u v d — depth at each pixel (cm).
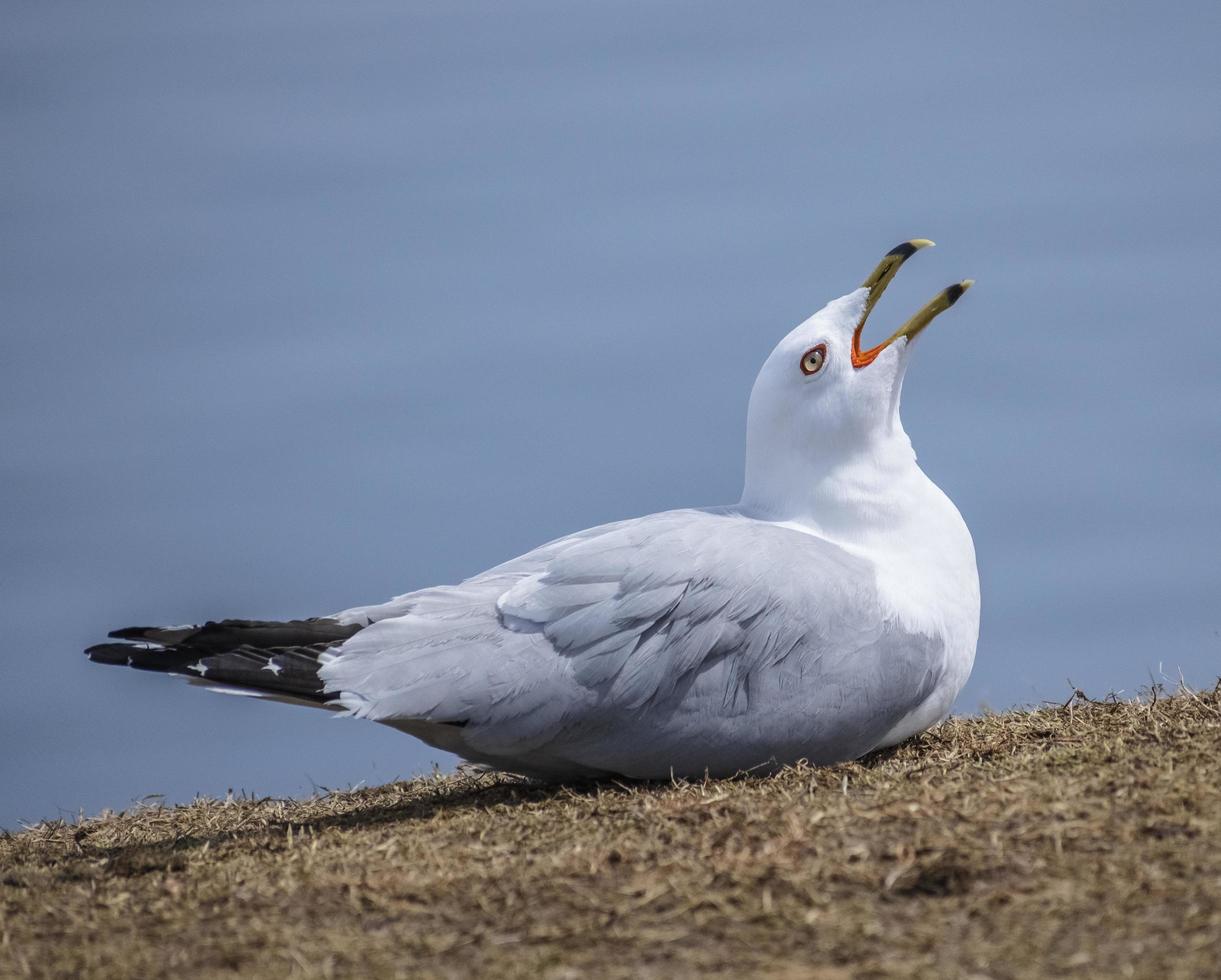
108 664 1280
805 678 1272
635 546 1278
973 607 1407
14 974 877
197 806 1413
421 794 1359
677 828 1038
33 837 1327
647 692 1244
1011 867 898
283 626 1292
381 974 824
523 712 1240
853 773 1207
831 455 1417
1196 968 759
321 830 1192
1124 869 881
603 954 830
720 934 843
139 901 1002
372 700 1234
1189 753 1123
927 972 778
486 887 945
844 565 1327
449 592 1309
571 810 1159
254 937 897
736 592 1262
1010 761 1176
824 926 841
